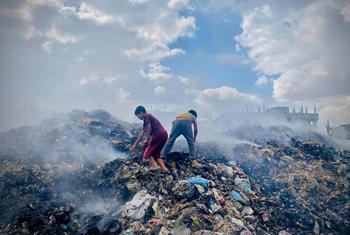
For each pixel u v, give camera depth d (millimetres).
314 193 5660
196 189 4180
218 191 4441
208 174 4926
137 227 3570
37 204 4113
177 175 4750
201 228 3484
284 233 4047
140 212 3787
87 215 4008
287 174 6305
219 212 3902
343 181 5887
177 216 3705
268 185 6094
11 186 4465
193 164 5102
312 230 4562
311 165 6758
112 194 4422
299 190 5742
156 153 4789
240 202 4387
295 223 4578
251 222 3984
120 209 3967
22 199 4207
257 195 5031
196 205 3863
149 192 4254
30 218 3818
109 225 3697
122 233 3512
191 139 5410
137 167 4930
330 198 5492
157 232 3426
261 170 6645
